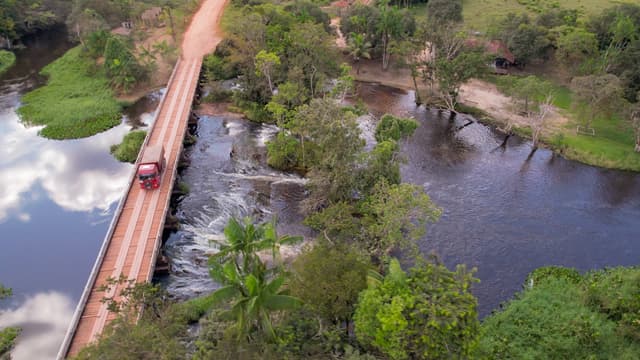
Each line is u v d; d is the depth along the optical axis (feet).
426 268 103.96
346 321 111.86
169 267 153.28
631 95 238.07
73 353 115.34
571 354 110.52
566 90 273.13
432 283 98.63
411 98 277.85
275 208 181.88
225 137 231.71
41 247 168.96
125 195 171.53
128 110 260.62
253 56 247.29
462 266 106.22
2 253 165.78
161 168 185.88
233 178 200.34
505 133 237.66
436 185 198.08
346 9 348.59
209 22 343.46
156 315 102.47
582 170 207.82
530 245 166.30
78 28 305.53
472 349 91.56
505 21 310.04
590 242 168.04
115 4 338.75
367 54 294.05
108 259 145.07
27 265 161.27
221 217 177.17
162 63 296.10
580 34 260.42
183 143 213.05
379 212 145.69
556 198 190.90
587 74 254.88
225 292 91.09
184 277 151.12
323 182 170.60
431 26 275.39
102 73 286.87
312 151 200.54
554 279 140.56
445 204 186.19
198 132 235.81
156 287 106.93
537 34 281.54
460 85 266.57
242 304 90.33
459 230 172.76
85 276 157.69
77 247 169.17
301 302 93.20
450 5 331.36
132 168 208.13
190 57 294.87
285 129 224.33
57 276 157.28
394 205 140.77
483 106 260.83
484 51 271.69
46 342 134.92
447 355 89.51
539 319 121.19
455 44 266.36
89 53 295.89
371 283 103.45
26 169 210.38
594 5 381.40
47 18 352.49
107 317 125.08
